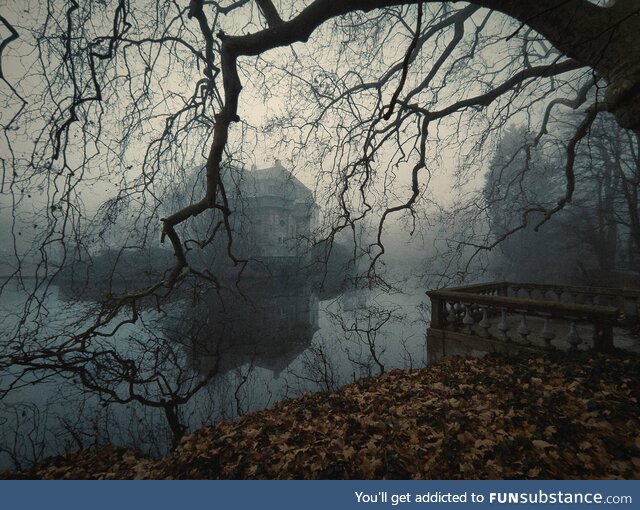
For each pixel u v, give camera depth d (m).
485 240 10.39
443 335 6.56
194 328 13.11
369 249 7.96
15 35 4.20
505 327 5.73
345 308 16.94
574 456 2.66
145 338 11.73
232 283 23.80
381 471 2.80
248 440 3.67
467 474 2.63
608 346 4.68
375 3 3.77
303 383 7.09
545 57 7.77
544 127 8.66
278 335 12.06
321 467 2.93
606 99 3.15
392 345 9.68
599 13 3.14
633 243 17.53
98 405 6.48
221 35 4.49
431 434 3.28
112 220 6.88
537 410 3.40
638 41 2.94
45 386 7.44
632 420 2.96
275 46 4.44
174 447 4.75
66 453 4.56
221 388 7.27
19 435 5.26
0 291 5.71
